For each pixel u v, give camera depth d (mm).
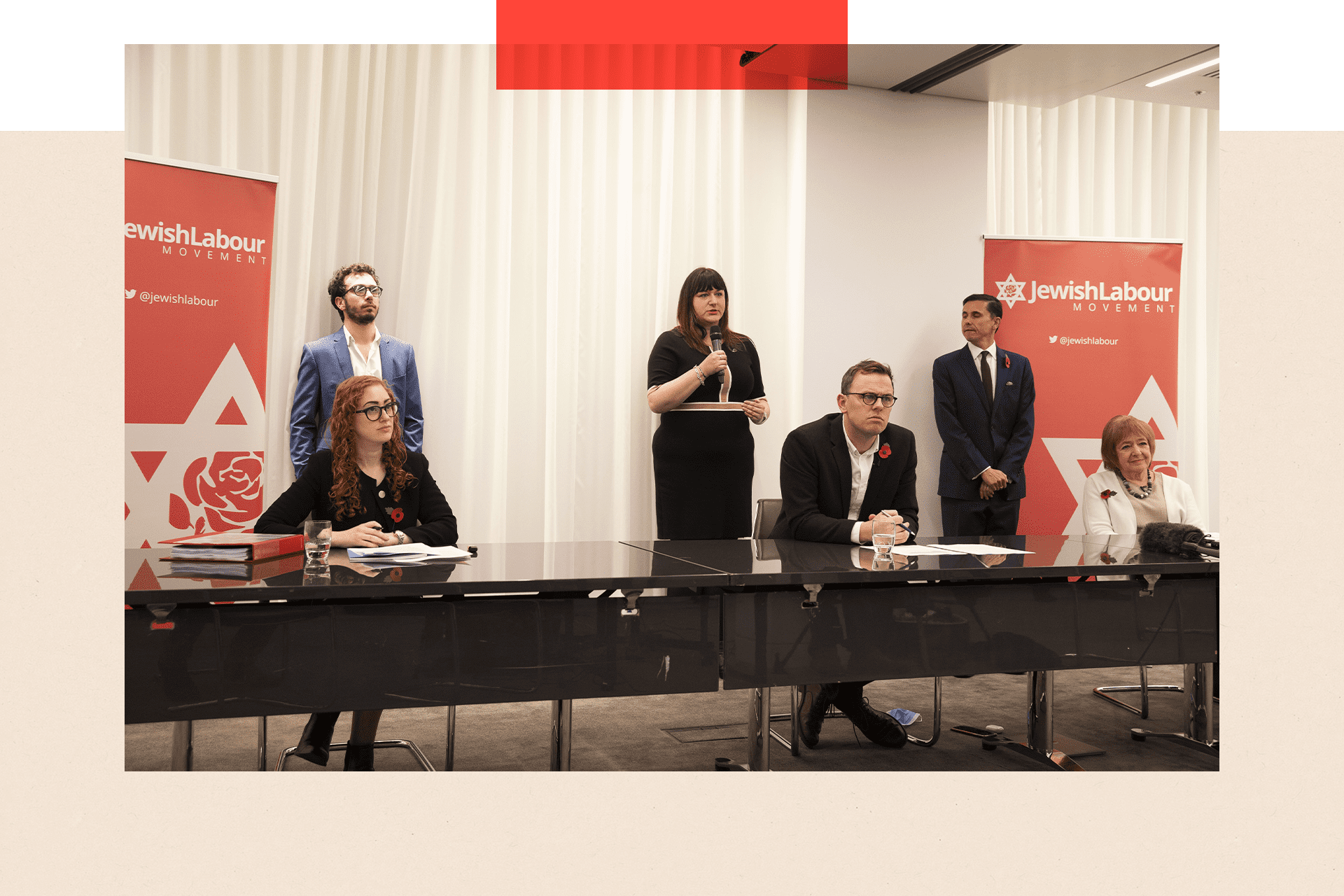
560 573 2410
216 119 4332
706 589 2574
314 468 3062
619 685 2328
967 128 5512
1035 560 2799
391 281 4668
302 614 2154
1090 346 5500
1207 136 6113
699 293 4844
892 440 3527
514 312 4902
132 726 3582
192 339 4117
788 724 3783
